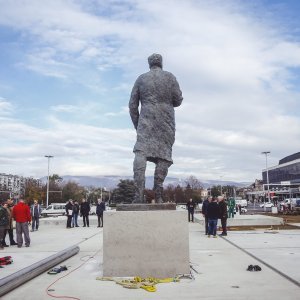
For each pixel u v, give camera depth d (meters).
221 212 16.08
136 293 6.22
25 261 9.72
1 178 149.38
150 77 8.42
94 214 39.78
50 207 47.84
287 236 15.22
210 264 8.84
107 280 7.18
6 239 16.27
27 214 13.12
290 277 7.16
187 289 6.43
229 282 6.93
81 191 94.69
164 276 7.30
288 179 105.75
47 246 13.08
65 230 20.55
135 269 7.33
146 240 7.38
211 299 5.79
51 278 7.49
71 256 10.32
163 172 8.27
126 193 72.00
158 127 8.26
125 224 7.43
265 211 44.88
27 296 6.19
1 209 12.62
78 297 6.04
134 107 8.73
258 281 6.99
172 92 8.49
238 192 150.88
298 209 34.62
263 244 12.50
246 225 21.38
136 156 8.18
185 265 7.32
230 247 11.97
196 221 26.34
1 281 6.38
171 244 7.37
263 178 128.25
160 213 7.44
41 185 96.88
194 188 103.31
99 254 10.77
